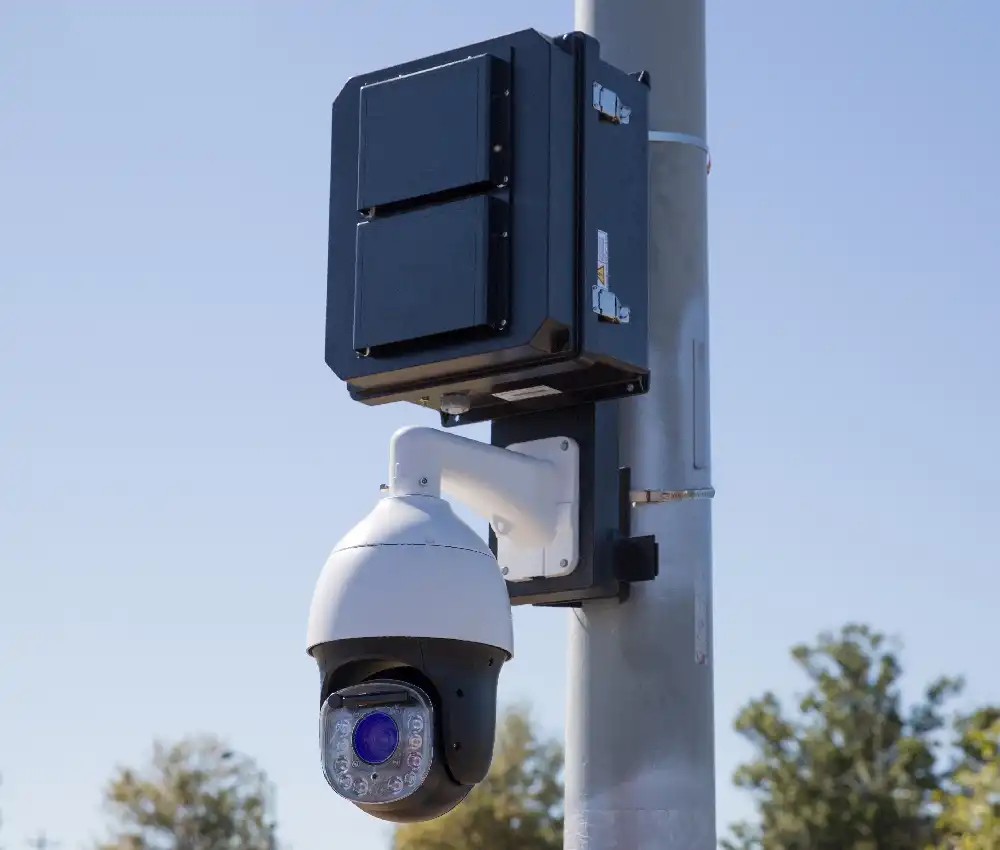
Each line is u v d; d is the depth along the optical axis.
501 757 28.28
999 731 17.45
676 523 3.69
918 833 38.41
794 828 39.22
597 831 3.59
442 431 3.48
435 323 3.42
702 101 3.94
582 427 3.67
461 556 3.26
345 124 3.69
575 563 3.62
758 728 40.50
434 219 3.46
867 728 39.66
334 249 3.65
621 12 3.93
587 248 3.43
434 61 3.58
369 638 3.17
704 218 3.89
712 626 3.70
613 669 3.64
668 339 3.78
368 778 3.11
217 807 34.97
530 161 3.40
